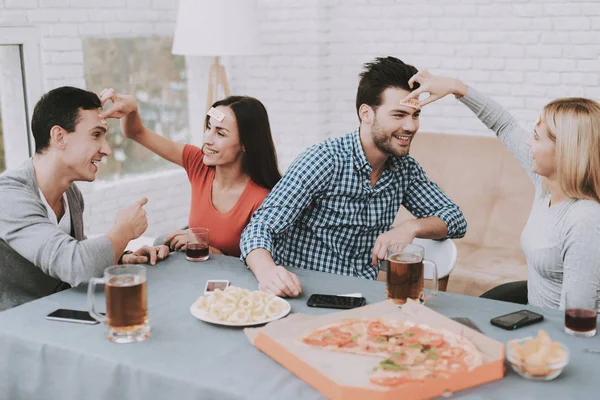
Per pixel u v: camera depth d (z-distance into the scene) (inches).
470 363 47.2
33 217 68.2
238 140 85.7
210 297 60.6
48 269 66.6
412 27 162.2
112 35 156.6
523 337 55.4
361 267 85.0
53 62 145.3
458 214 83.8
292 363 48.9
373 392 43.3
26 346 55.4
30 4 139.7
